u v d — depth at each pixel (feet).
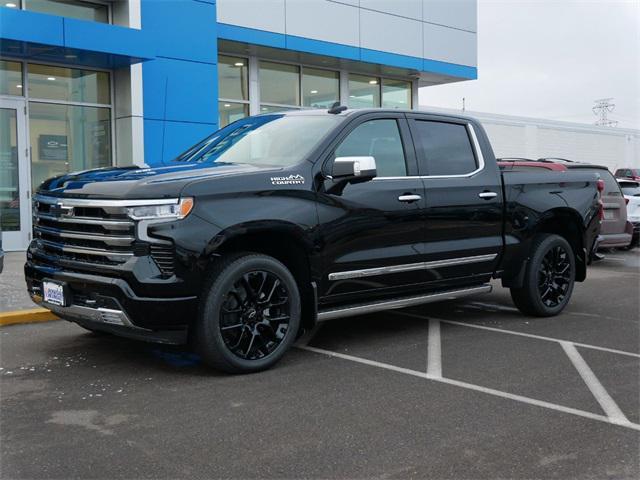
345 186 18.15
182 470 11.22
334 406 14.44
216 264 16.06
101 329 16.98
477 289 22.04
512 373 17.16
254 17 48.08
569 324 23.25
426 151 20.61
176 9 42.55
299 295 17.40
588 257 25.73
